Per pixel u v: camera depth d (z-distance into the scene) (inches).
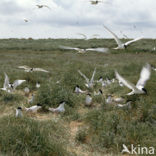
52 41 1813.5
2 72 667.4
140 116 343.3
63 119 368.8
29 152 246.4
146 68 296.7
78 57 1170.0
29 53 1284.4
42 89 443.8
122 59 1123.9
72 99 435.5
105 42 1674.5
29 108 389.4
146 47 1487.5
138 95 394.0
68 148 286.4
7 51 1332.4
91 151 284.8
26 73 618.5
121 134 299.4
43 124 315.6
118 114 346.9
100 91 479.8
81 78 607.8
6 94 455.2
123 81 255.8
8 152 244.5
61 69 759.7
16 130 267.7
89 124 344.8
